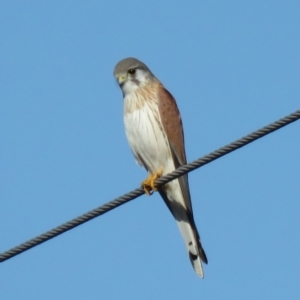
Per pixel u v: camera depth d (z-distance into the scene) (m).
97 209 9.97
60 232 10.02
